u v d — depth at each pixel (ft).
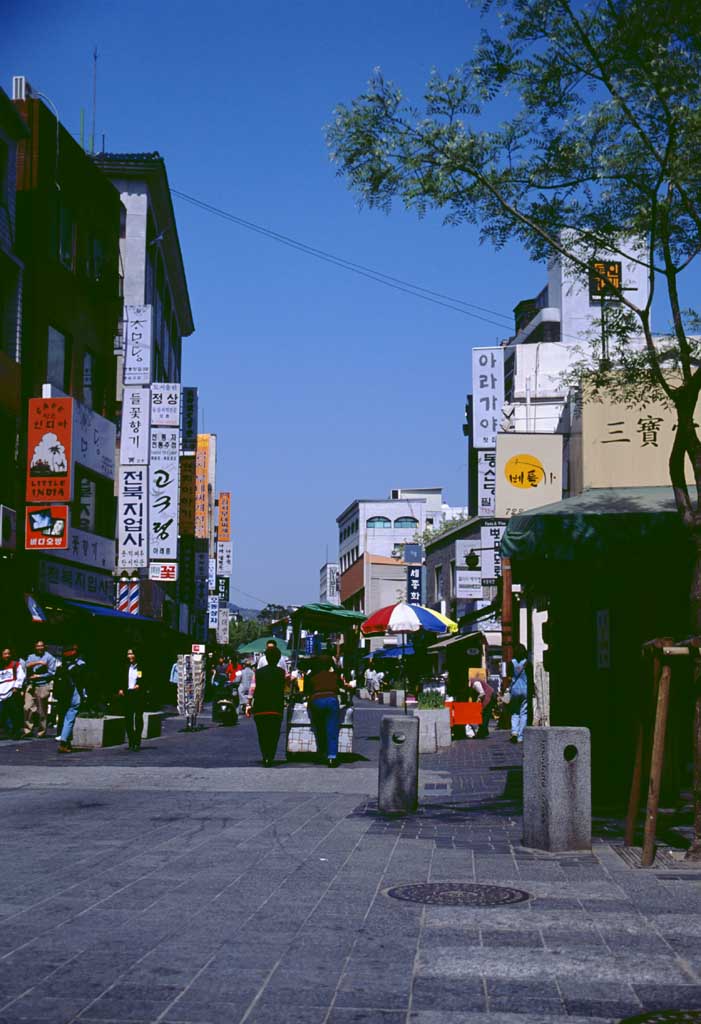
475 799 40.40
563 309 141.08
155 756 61.26
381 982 15.42
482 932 18.51
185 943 17.62
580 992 14.98
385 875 24.00
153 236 139.23
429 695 70.23
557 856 26.78
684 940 17.99
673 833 30.48
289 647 116.57
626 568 39.60
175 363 186.39
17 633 90.33
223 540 266.36
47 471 92.68
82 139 133.28
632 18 30.50
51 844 28.50
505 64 32.42
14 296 93.50
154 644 130.62
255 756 62.03
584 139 32.12
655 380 35.32
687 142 30.55
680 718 38.27
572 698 41.34
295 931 18.52
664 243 31.81
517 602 100.89
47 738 76.28
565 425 94.99
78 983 15.23
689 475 55.67
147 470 115.34
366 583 289.33
